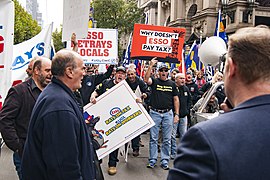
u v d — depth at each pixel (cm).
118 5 4403
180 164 134
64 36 446
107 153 558
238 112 138
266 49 137
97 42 888
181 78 746
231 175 124
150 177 620
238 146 128
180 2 3712
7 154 732
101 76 673
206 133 132
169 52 789
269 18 2534
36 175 258
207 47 593
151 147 675
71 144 248
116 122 563
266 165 126
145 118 568
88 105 562
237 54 142
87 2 384
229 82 148
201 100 575
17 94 375
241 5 2441
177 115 686
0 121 364
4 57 433
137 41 784
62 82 275
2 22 432
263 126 132
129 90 570
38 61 385
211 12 2983
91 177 276
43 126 251
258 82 141
